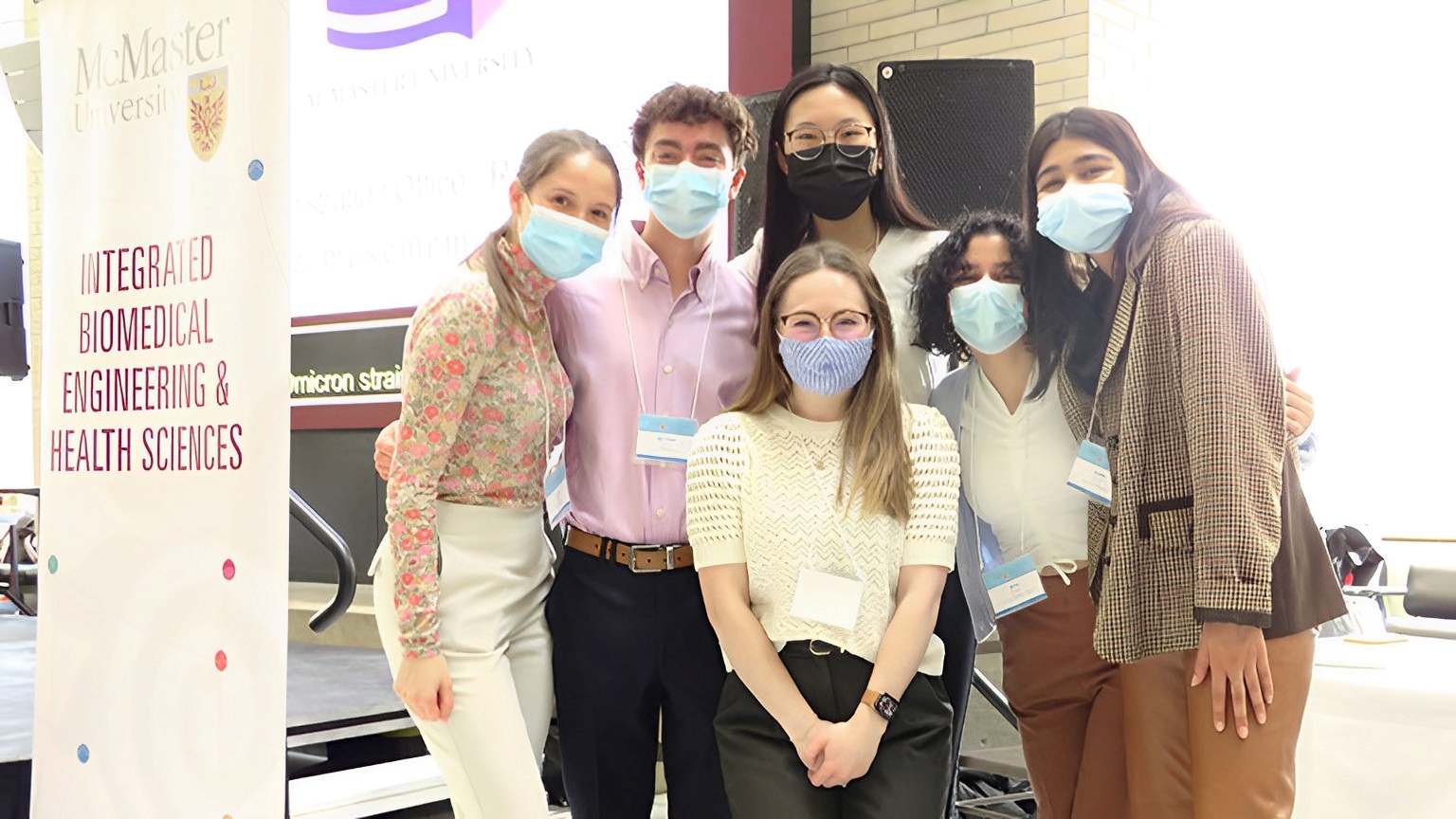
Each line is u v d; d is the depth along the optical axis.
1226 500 1.90
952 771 2.36
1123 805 2.26
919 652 1.98
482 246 2.17
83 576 2.32
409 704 2.04
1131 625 2.07
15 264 6.49
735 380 2.32
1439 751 2.46
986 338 2.25
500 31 4.61
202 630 2.10
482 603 2.12
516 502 2.17
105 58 2.26
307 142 5.12
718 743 2.08
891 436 2.05
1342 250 4.55
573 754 2.21
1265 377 1.95
